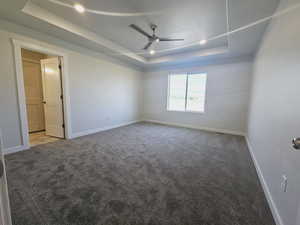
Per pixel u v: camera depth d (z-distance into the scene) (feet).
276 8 5.82
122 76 16.08
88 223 3.84
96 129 13.62
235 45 10.09
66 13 7.94
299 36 3.57
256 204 4.68
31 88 13.29
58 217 4.01
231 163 7.60
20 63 8.33
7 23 7.69
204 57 13.75
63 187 5.33
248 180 6.05
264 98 6.89
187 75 16.63
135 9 7.48
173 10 7.51
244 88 13.16
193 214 4.21
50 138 11.54
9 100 8.08
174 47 12.94
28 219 3.92
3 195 1.47
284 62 4.51
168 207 4.47
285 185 3.76
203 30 9.66
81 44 11.13
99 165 7.13
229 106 13.98
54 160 7.54
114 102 15.40
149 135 12.85
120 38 11.34
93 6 7.28
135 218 4.04
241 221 4.00
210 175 6.39
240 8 6.11
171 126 16.80
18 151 8.57
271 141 5.24
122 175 6.26
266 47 7.20
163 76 18.03
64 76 10.68
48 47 9.47
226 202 4.73
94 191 5.15
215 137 12.54
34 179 5.79
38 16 7.38
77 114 11.85
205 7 7.22
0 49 7.59
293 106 3.67
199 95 16.14
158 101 18.72
